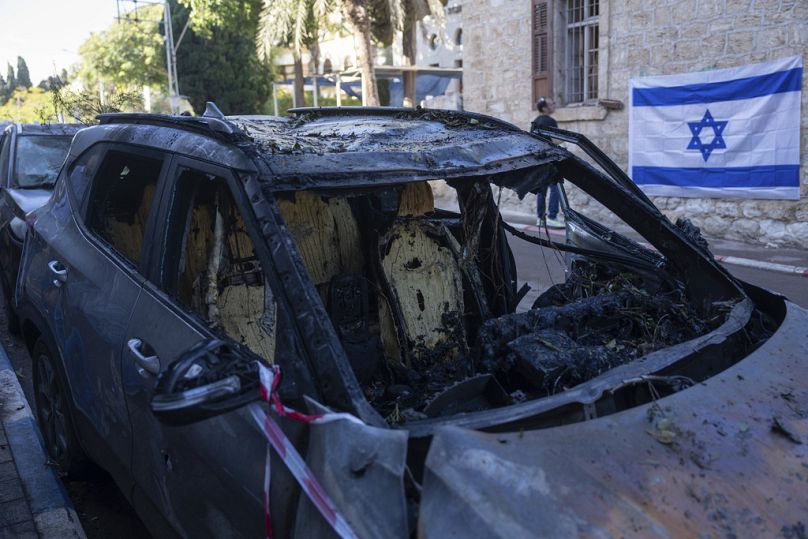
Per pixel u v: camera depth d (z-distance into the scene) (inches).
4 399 184.7
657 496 64.9
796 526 65.0
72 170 149.5
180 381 74.4
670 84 416.8
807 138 362.9
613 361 105.9
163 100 1454.2
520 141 124.2
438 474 65.8
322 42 1215.6
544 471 64.9
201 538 94.4
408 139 121.5
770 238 386.3
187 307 104.2
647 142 436.8
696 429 74.3
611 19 446.9
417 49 976.9
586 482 64.6
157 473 102.1
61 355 132.1
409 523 65.9
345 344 119.9
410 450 73.0
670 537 60.6
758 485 68.6
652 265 138.1
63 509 136.6
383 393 118.2
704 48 400.2
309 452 75.5
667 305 121.5
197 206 120.2
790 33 361.4
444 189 538.0
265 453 80.9
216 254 117.5
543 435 70.7
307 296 82.6
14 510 136.2
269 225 87.7
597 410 84.1
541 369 102.8
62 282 133.9
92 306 121.0
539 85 502.3
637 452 70.2
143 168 133.0
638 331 122.6
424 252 138.6
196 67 1412.4
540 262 341.7
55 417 149.8
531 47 503.2
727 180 398.3
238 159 94.8
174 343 98.5
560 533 59.1
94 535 137.6
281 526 77.7
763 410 79.3
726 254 368.8
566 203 165.0
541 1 488.7
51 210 152.8
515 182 124.2
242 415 85.2
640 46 433.4
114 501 149.0
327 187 94.8
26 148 279.1
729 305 113.7
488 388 101.7
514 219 502.6
